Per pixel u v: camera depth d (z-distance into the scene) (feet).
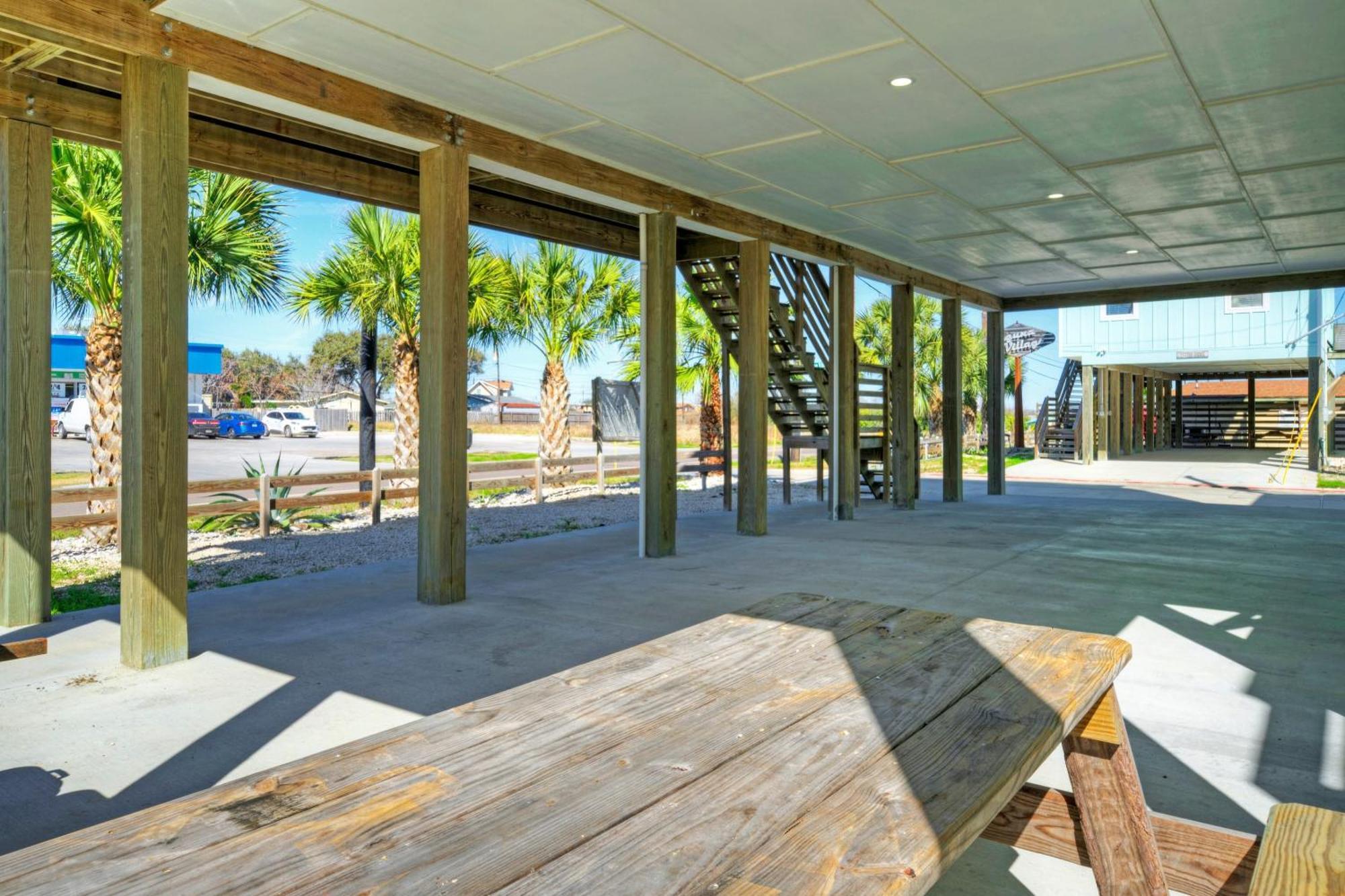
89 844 2.85
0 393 15.76
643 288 23.50
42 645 9.81
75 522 22.65
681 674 4.91
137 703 11.35
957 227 28.04
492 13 13.08
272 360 191.62
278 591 18.78
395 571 21.36
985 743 3.89
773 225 27.50
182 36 13.26
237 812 3.11
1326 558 22.49
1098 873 5.68
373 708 11.12
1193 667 12.76
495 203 25.32
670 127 18.63
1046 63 15.11
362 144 20.24
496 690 11.84
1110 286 40.04
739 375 27.58
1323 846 3.88
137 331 12.90
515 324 44.68
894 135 19.08
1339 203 24.66
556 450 46.93
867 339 74.02
